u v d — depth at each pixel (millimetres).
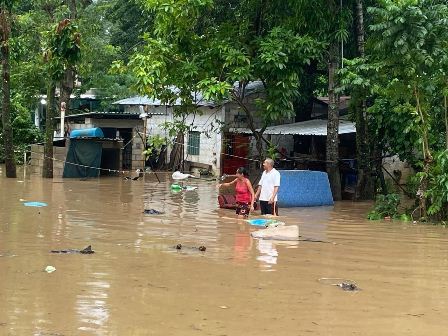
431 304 6145
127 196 16281
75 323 5250
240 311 5723
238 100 16406
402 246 9469
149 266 7527
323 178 15828
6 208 13016
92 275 6984
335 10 16547
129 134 28984
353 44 18812
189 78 15406
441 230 11297
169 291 6367
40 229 10258
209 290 6449
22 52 21578
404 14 11773
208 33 16250
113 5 31469
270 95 15703
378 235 10570
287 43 15219
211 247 8945
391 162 19641
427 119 12828
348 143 21344
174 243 9195
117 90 33438
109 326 5188
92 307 5734
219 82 14742
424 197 12555
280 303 6027
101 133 23562
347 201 16859
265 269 7527
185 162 26797
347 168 19109
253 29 16578
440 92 12883
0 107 29391
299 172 15516
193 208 13914
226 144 23641
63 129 27328
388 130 16000
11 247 8578
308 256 8445
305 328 5277
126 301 5957
